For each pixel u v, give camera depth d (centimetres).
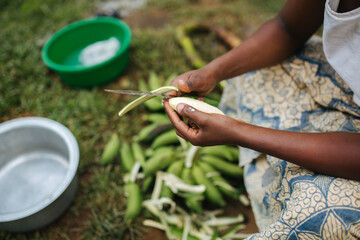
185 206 168
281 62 144
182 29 259
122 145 182
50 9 296
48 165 183
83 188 179
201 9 292
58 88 228
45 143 182
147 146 194
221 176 171
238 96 160
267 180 127
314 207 98
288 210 102
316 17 127
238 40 245
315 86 130
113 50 248
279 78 143
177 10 294
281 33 136
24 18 285
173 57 249
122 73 241
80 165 186
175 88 125
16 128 172
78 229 164
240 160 152
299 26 132
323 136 98
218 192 159
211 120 103
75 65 242
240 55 135
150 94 117
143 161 173
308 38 138
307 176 105
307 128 128
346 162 94
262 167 133
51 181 176
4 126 171
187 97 125
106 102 218
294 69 139
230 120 104
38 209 141
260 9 287
